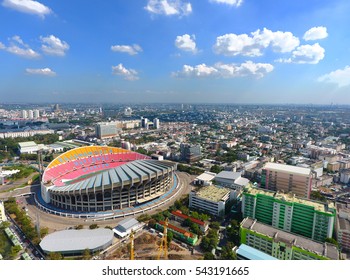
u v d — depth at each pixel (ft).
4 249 505.66
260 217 613.11
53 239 497.46
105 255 478.18
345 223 549.95
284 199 575.79
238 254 425.69
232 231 543.80
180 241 530.68
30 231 545.44
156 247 505.25
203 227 572.92
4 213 623.77
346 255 501.56
